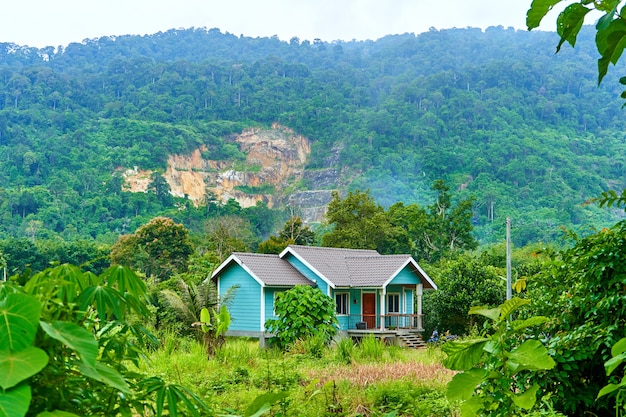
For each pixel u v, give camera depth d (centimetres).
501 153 16638
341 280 3098
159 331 2091
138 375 234
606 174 16588
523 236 10831
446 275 3080
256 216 13488
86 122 18538
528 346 271
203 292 2391
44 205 13488
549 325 628
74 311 198
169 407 219
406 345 2948
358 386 1210
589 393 548
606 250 580
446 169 16512
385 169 16938
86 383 208
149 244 5612
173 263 5600
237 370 1480
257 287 2980
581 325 601
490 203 14225
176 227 5719
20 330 152
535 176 15488
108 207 14038
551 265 664
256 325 2962
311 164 19050
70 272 209
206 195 14000
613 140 18912
